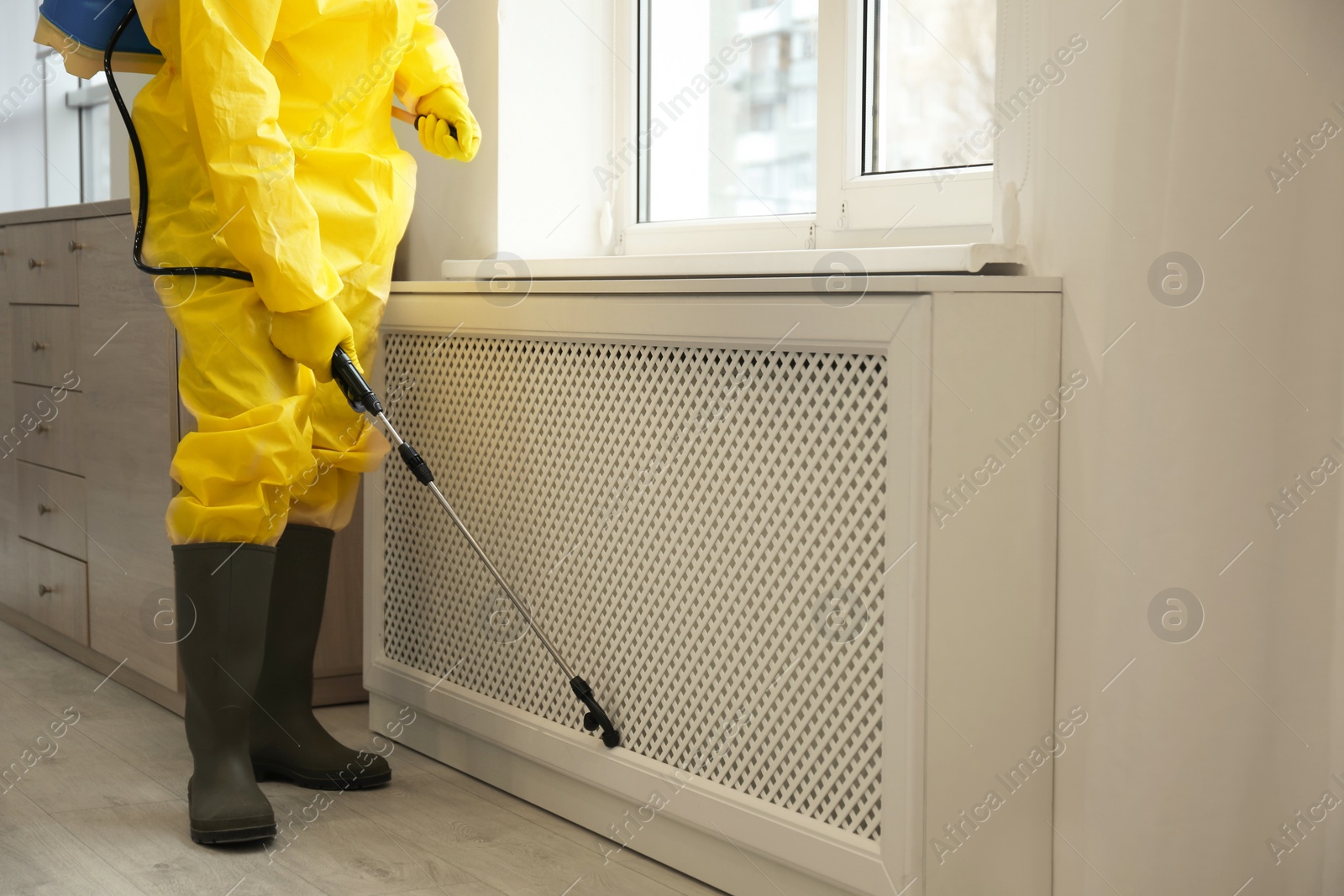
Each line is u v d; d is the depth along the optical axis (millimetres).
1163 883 1283
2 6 3605
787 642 1394
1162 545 1269
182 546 1581
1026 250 1383
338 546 2244
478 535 1857
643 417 1565
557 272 1864
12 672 2375
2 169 3607
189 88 1516
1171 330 1255
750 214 2057
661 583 1555
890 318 1242
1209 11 1226
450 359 1893
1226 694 1271
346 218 1619
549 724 1717
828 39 1811
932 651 1243
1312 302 1250
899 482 1246
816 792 1369
